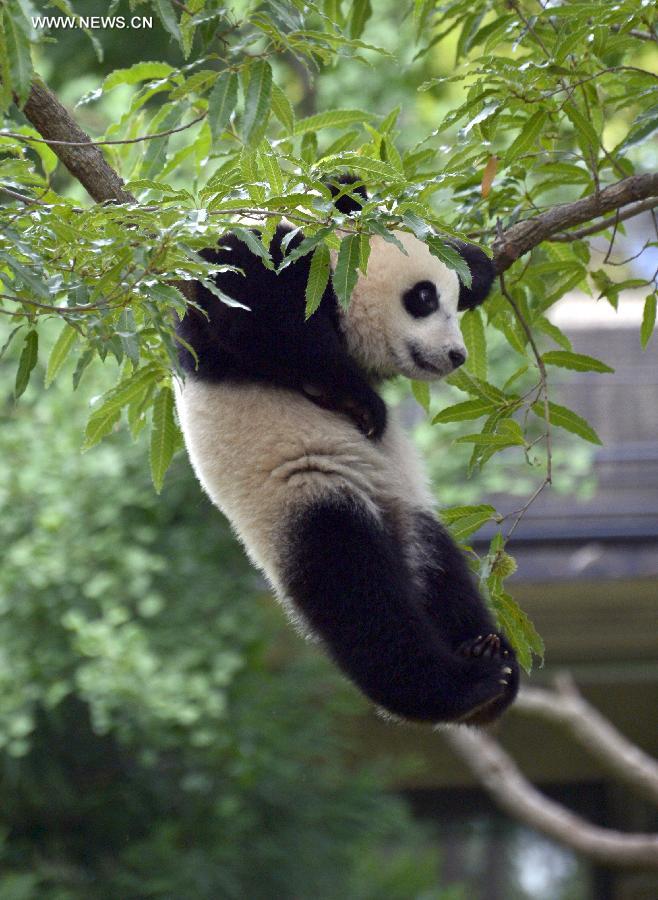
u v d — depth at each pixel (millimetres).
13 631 14414
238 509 7582
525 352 8516
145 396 7500
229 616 15391
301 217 5840
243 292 6938
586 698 20172
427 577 7926
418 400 8672
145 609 14492
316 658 16469
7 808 15305
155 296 5273
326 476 7551
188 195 5863
